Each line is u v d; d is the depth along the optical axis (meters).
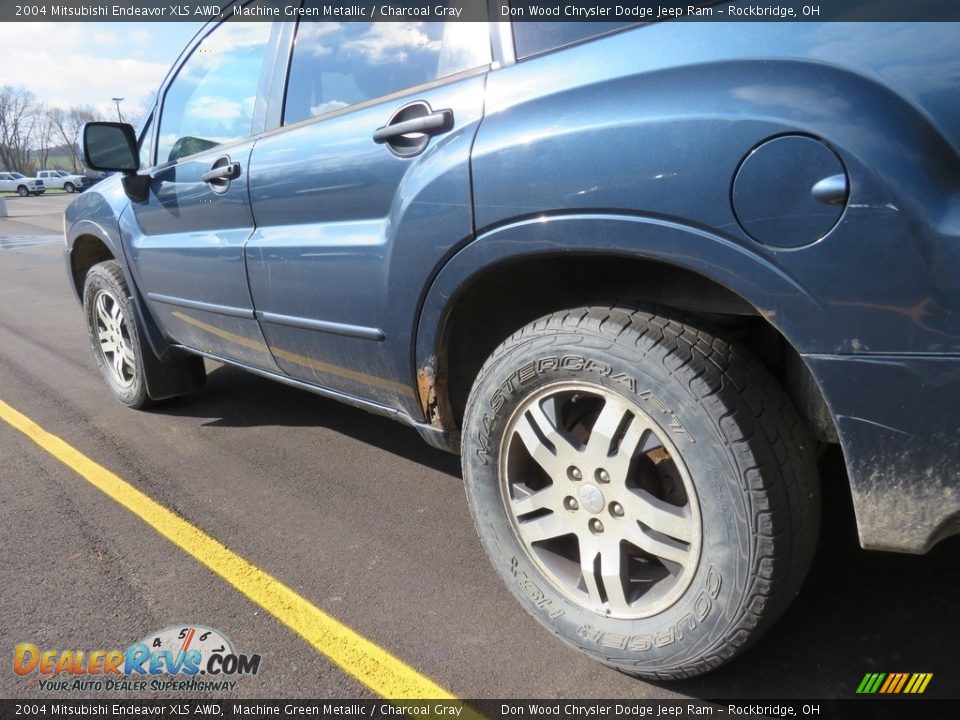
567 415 1.88
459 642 2.07
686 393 1.58
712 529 1.60
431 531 2.69
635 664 1.81
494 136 1.79
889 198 1.25
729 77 1.43
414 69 2.12
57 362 5.50
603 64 1.64
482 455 2.01
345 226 2.32
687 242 1.48
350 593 2.33
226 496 3.06
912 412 1.32
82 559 2.59
